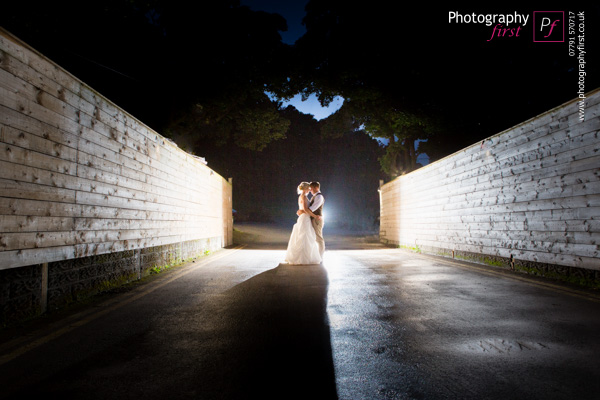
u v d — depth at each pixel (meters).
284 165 39.97
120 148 5.62
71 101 4.35
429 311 3.89
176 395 2.11
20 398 2.07
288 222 38.19
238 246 16.03
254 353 2.75
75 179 4.43
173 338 3.11
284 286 5.45
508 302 4.24
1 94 3.27
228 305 4.29
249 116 23.22
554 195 5.66
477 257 8.05
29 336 3.18
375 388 2.17
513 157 6.68
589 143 4.98
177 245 8.56
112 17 14.48
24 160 3.56
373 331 3.24
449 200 9.41
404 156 22.75
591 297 4.39
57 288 4.14
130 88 18.06
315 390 2.15
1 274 3.30
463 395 2.07
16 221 3.45
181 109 19.84
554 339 2.95
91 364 2.56
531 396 2.04
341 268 7.47
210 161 35.56
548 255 5.81
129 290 5.25
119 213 5.59
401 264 8.12
